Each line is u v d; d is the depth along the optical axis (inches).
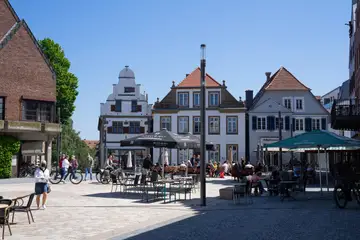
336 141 689.0
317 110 2103.8
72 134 2156.7
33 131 1430.9
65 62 1998.0
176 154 2041.1
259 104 2087.8
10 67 1435.8
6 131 1368.1
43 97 1519.4
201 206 632.4
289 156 2025.1
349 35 1760.6
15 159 1392.7
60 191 887.7
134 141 810.8
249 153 2059.5
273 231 416.2
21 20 1478.8
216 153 2041.1
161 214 552.7
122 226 456.8
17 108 1445.6
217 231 420.2
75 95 2038.6
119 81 2154.3
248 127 2080.5
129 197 768.3
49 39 1962.4
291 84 2128.4
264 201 700.0
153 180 727.7
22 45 1472.7
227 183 1181.1
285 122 2075.5
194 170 1298.0
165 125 2060.8
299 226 444.8
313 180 1125.7
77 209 603.8
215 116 2057.1
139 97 2149.4
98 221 493.0
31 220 498.6
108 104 2130.9
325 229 423.8
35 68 1503.4
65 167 1139.3
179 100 2065.7
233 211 579.5
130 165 1466.5
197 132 2044.8
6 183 1162.0
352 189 607.2
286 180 769.6
